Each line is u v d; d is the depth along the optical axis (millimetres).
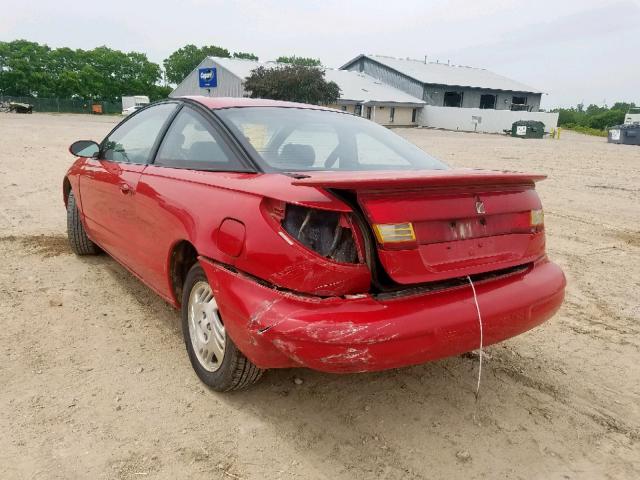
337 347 2180
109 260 5160
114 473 2352
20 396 2875
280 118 3346
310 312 2240
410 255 2307
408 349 2260
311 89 42219
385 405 2951
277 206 2385
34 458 2416
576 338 3941
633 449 2684
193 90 56625
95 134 24828
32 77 85375
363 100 53812
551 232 7324
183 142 3365
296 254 2281
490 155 21453
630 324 4234
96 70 96375
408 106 58625
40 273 4723
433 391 3115
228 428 2695
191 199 2918
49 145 17656
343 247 2273
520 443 2688
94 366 3223
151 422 2713
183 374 3180
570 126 71688
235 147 2961
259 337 2342
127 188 3645
